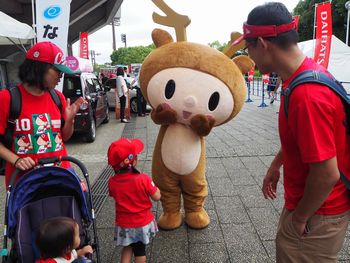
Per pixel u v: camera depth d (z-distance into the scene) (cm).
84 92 800
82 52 1656
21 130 245
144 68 329
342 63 1377
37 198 240
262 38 165
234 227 364
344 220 176
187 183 347
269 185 240
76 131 796
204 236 349
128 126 1051
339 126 157
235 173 533
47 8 624
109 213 412
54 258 202
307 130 150
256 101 1645
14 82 1411
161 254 320
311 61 167
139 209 276
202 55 304
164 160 337
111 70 2856
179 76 304
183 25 325
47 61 238
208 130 310
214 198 439
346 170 167
